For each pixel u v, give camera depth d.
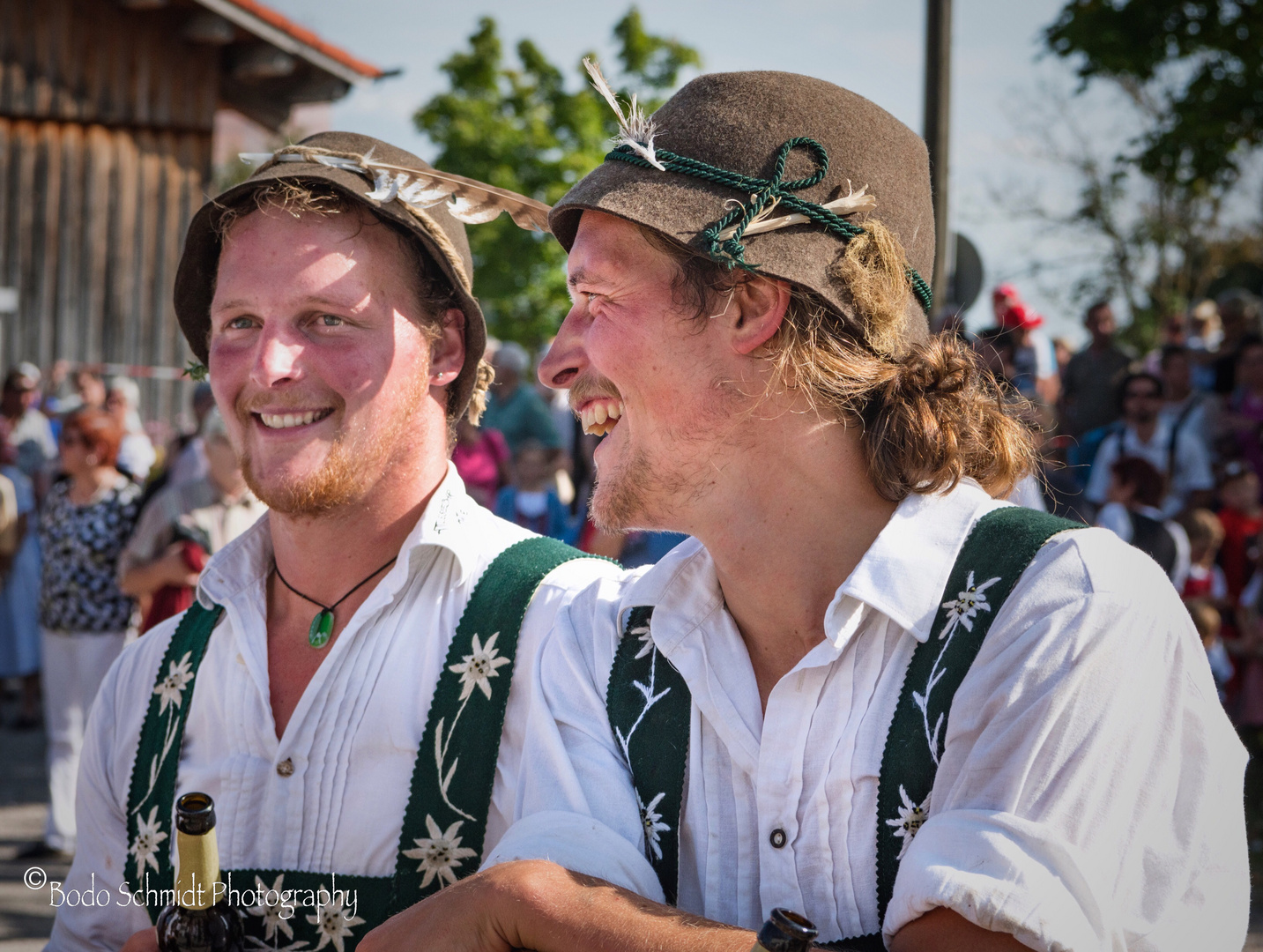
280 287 1.50
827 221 1.18
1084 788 1.00
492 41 20.19
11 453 8.29
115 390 7.75
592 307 1.24
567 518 6.46
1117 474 5.20
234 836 1.52
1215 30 10.10
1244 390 7.02
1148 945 1.01
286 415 1.50
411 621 1.57
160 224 10.71
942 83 4.75
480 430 6.82
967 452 1.25
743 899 1.19
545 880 1.11
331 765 1.52
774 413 1.19
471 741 1.50
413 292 1.58
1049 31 10.67
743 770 1.23
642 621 1.35
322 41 10.07
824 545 1.21
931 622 1.14
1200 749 1.07
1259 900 3.91
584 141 19.98
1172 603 1.11
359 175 1.54
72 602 4.79
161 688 1.65
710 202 1.18
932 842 1.02
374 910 1.47
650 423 1.22
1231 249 19.58
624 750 1.29
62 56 10.36
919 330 1.26
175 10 10.39
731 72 1.24
